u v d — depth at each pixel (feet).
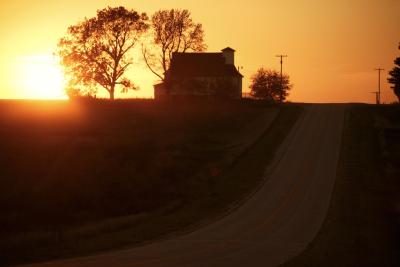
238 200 213.46
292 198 212.84
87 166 275.80
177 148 322.55
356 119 402.52
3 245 144.66
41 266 109.81
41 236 157.79
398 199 211.00
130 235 152.56
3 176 260.62
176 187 249.34
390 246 140.77
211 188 242.17
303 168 269.03
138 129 378.32
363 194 219.20
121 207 226.79
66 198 235.20
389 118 406.00
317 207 197.06
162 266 110.52
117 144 318.65
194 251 128.16
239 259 119.14
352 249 135.03
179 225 169.68
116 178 258.78
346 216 182.29
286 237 149.28
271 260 118.52
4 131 345.51
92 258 118.93
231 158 297.94
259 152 309.63
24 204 231.30
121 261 115.34
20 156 287.48
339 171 261.44
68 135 343.26
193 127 388.78
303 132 361.10
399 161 280.51
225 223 172.14
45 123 382.22
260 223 171.22
